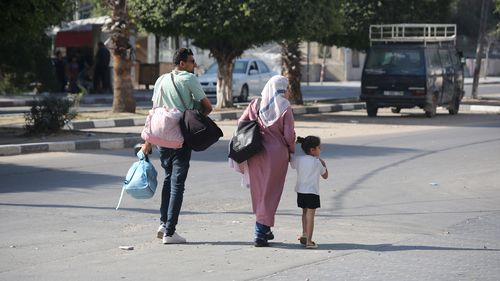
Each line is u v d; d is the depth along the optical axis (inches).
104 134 1680.6
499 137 1807.3
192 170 1258.6
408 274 674.2
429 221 921.5
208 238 805.2
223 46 2361.0
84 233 815.1
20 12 1540.4
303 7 2191.2
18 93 3073.3
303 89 4047.7
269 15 2158.0
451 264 713.6
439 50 2426.2
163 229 789.9
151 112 788.6
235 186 1120.8
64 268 675.4
